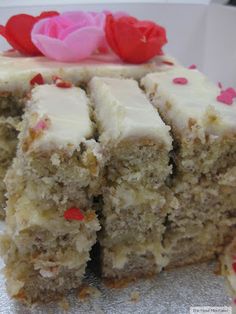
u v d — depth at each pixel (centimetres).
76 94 13
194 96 13
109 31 16
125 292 12
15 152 15
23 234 11
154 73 15
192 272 13
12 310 12
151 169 12
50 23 16
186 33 21
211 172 12
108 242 12
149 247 13
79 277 12
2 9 19
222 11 20
